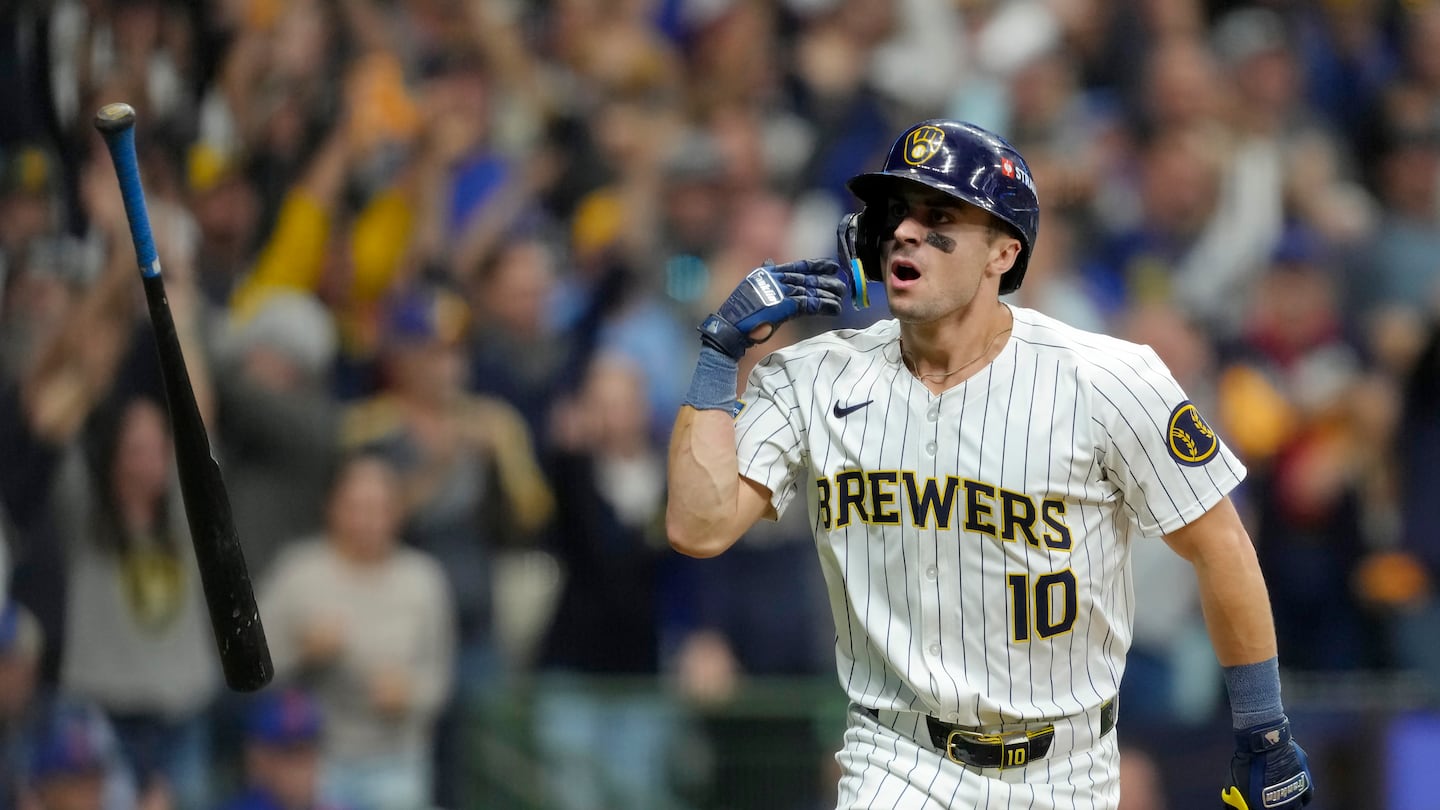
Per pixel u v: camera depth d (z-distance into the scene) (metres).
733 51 38.56
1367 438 31.94
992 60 39.75
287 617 26.66
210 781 26.05
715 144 35.41
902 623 14.66
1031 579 14.34
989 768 14.66
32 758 24.92
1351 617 30.98
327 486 27.89
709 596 27.80
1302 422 32.03
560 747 26.53
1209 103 39.66
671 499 14.88
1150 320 32.84
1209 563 14.48
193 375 27.19
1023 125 38.56
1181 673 28.75
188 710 26.14
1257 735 14.73
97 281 26.59
